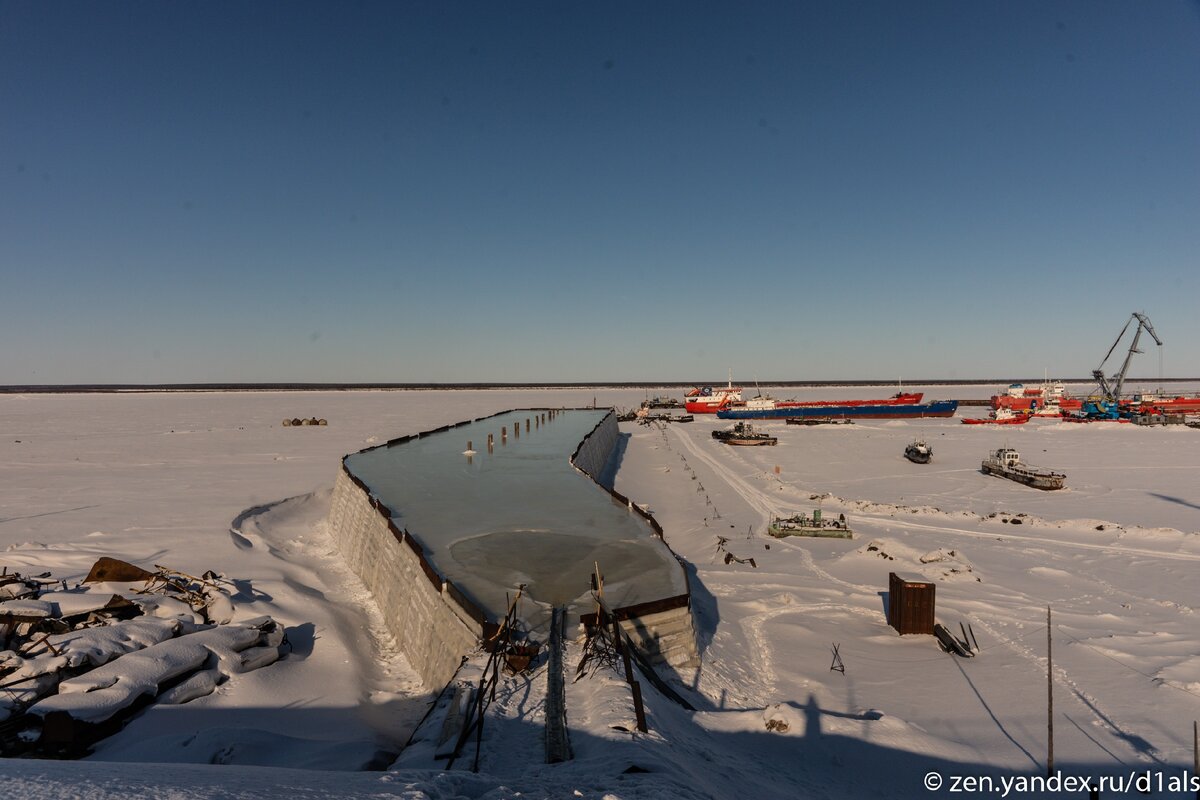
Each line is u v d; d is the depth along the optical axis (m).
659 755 7.50
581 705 9.49
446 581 14.09
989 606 17.92
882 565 21.92
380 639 16.89
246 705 12.53
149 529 25.17
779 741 10.45
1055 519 28.45
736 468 46.00
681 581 15.02
